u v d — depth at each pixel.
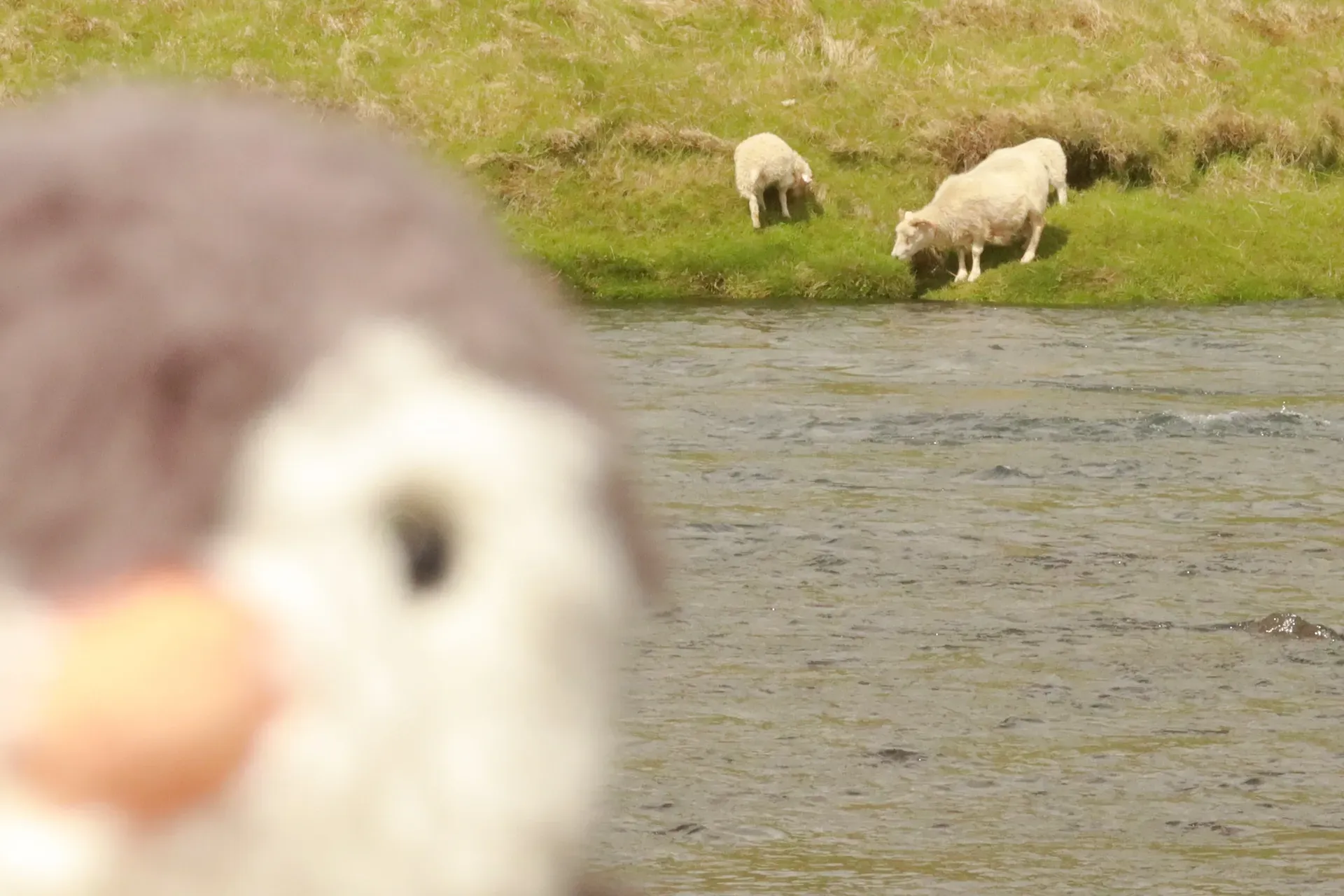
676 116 39.12
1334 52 45.09
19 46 36.41
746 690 10.80
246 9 39.19
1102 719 10.44
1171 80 42.78
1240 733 10.21
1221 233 37.50
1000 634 12.29
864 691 10.87
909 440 19.89
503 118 37.84
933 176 39.12
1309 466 18.67
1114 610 13.01
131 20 38.09
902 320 31.31
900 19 44.19
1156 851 8.34
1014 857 8.21
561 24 40.97
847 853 8.19
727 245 35.62
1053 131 39.94
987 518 16.09
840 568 14.14
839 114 40.19
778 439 19.84
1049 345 28.12
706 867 7.93
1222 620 12.74
